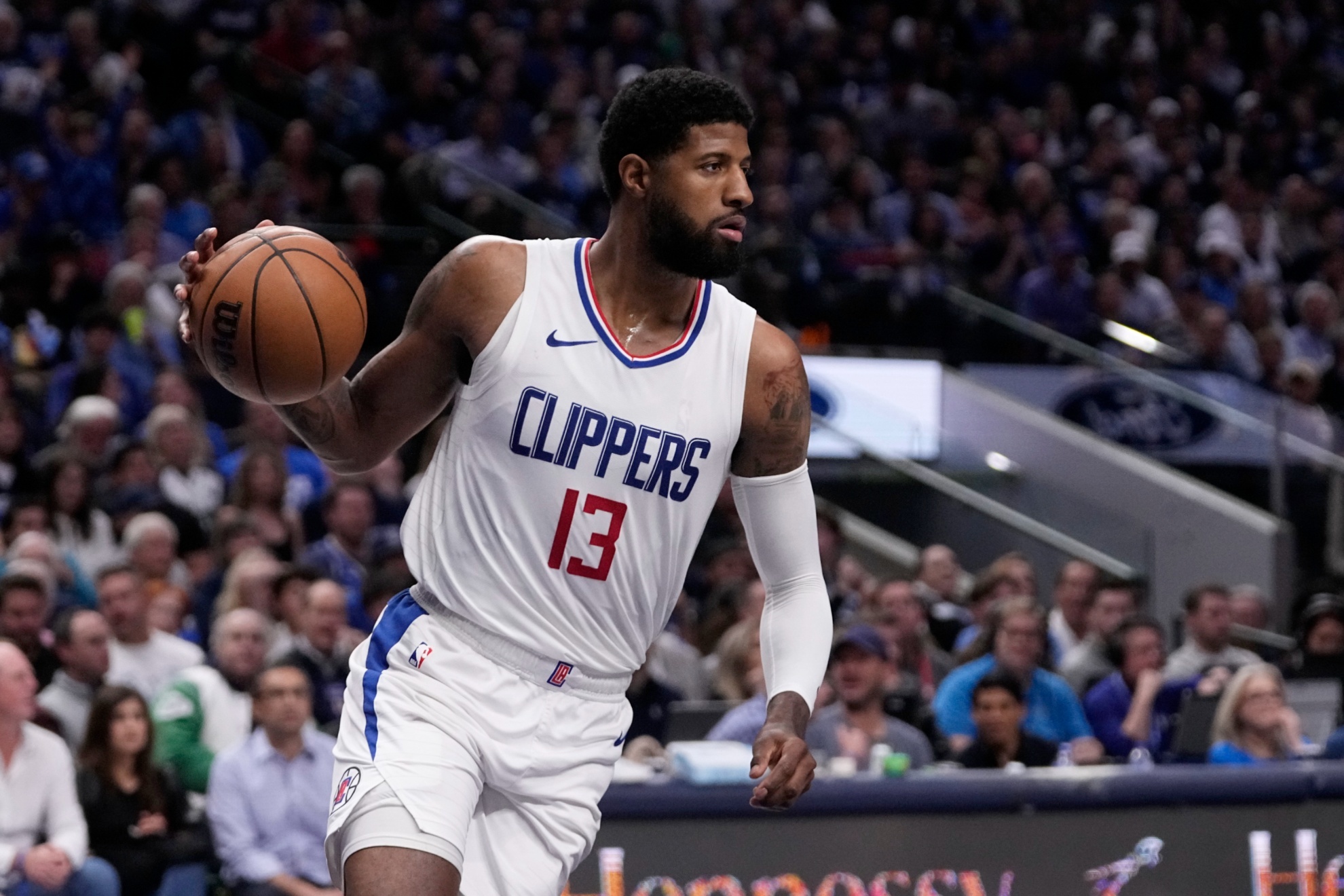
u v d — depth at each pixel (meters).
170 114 39.62
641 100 7.68
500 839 7.95
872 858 14.84
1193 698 18.78
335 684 19.23
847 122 44.16
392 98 40.50
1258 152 47.47
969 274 37.72
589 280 7.86
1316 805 16.02
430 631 7.91
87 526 23.22
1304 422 34.25
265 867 16.25
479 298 7.76
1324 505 34.00
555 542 7.77
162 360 29.55
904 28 48.69
